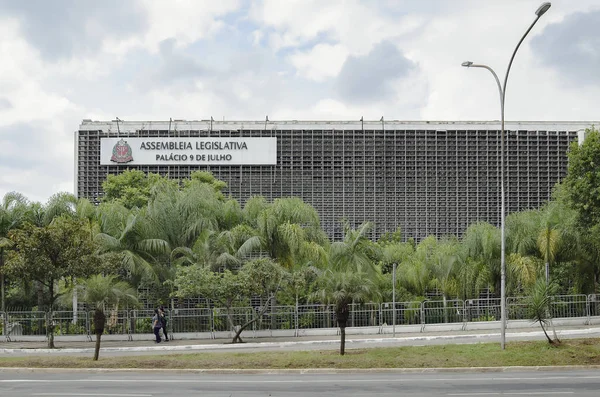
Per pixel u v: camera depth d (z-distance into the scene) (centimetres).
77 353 2719
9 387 1753
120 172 5856
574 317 3231
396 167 5828
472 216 5722
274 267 2991
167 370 2070
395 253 4391
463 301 3353
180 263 3494
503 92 2453
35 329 3372
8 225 3512
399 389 1636
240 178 5816
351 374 1964
